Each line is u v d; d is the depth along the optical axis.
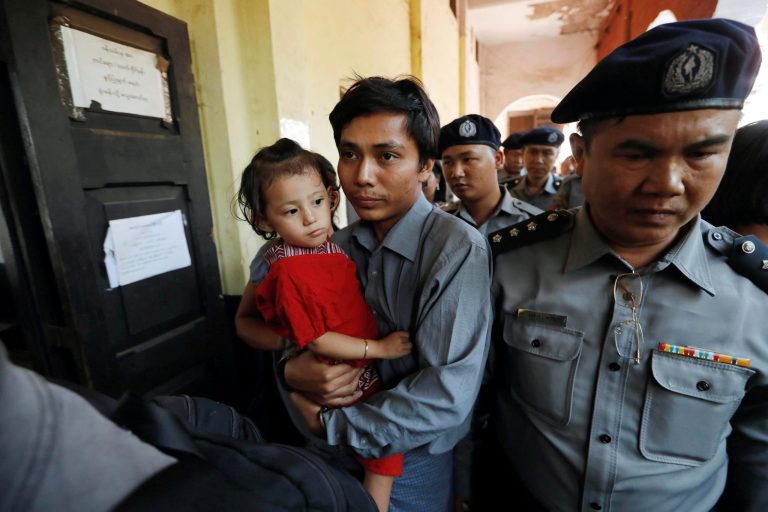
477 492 0.96
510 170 3.75
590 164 0.55
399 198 0.65
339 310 0.67
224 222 1.53
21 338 1.22
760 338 0.57
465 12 6.50
